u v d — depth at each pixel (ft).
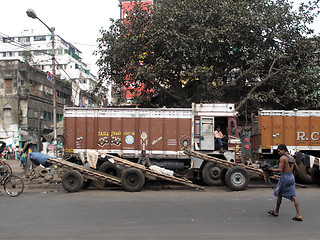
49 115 131.64
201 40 46.47
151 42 47.21
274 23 49.21
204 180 38.68
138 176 34.58
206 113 40.14
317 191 34.50
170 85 54.39
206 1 47.70
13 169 60.75
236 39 48.73
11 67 116.06
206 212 22.94
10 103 114.32
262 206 25.25
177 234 17.34
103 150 40.81
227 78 58.54
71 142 41.14
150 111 40.91
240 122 56.75
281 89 51.01
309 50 49.47
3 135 113.39
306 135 42.73
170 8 48.57
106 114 41.24
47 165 35.32
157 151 40.40
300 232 17.70
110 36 52.01
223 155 40.11
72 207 25.05
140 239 16.46
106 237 16.83
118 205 25.89
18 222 20.13
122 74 54.03
